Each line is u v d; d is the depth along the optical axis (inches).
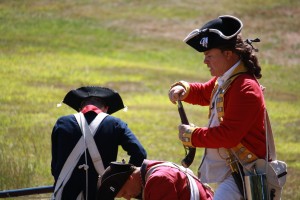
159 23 3759.8
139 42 3395.7
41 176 893.8
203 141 452.4
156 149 1300.4
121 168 449.7
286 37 3575.3
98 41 3275.1
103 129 517.3
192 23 3786.9
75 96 542.6
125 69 2645.2
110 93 542.0
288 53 3339.1
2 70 2297.0
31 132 1250.6
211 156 474.9
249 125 450.0
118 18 3772.1
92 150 511.5
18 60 2539.4
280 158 1343.5
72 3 3932.1
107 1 4082.2
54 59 2672.2
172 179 441.4
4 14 3496.6
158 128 1574.8
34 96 1883.6
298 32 3659.0
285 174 463.8
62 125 520.4
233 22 467.2
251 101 450.0
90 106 530.0
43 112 1614.2
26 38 3061.0
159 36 3540.8
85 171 509.7
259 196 451.2
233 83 460.1
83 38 3282.5
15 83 2089.1
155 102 2049.7
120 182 450.0
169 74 2677.2
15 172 866.8
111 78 2426.2
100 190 452.8
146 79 2493.8
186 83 506.3
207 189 467.8
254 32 3599.9
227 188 461.4
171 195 437.4
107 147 514.3
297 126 1834.4
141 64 2896.2
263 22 3789.4
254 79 462.3
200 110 1909.4
